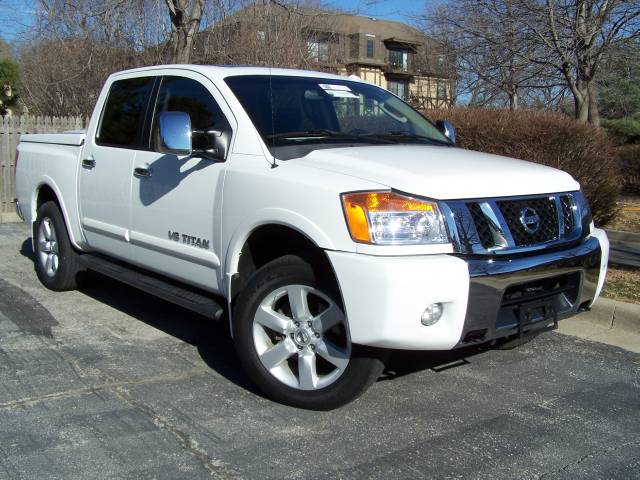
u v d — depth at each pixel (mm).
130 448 3523
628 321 5734
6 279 7031
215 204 4398
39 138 6840
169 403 4098
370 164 3934
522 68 12219
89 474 3262
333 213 3668
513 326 3904
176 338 5336
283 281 3945
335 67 15781
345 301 3600
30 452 3453
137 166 5137
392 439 3719
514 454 3596
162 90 5215
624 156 14227
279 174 3998
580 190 4566
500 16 12023
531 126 9023
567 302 4258
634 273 7238
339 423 3893
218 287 4492
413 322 3484
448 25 13641
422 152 4398
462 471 3398
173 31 10719
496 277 3674
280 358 4020
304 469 3371
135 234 5199
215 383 4438
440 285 3504
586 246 4312
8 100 22984
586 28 11438
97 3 12359
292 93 4848
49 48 15164
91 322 5676
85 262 6000
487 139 9258
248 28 12641
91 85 13633
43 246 6617
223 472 3320
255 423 3857
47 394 4172
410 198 3637
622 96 14070
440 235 3643
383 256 3539
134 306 6176
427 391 4418
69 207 6121
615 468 3479
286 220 3865
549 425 3967
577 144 8930
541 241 4062
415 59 25391
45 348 5004
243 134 4391
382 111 5328
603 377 4777
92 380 4418
